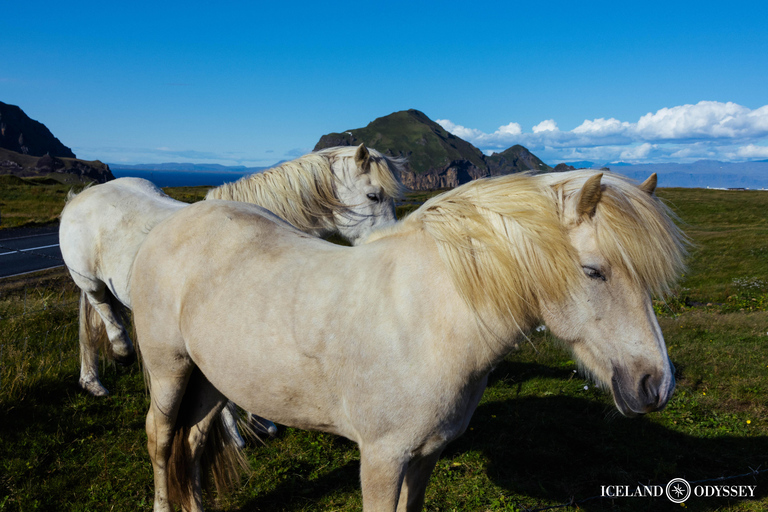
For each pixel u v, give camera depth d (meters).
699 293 10.23
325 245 2.17
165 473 2.44
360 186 3.84
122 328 3.81
